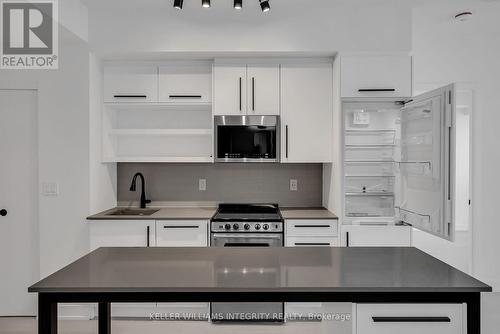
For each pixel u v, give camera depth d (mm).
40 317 1352
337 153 3047
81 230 3029
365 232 2963
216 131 3172
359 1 2832
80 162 3031
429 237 3811
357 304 1450
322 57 3172
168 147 3619
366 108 3057
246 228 2943
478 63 3584
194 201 3684
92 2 2834
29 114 3104
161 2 2838
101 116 3240
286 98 3184
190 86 3248
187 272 1531
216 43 2998
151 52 3010
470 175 3631
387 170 3205
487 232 3627
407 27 2938
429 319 1445
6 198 3123
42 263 3041
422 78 3598
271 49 2994
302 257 1793
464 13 2975
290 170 3670
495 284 3604
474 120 3609
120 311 3023
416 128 2746
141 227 2980
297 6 2953
